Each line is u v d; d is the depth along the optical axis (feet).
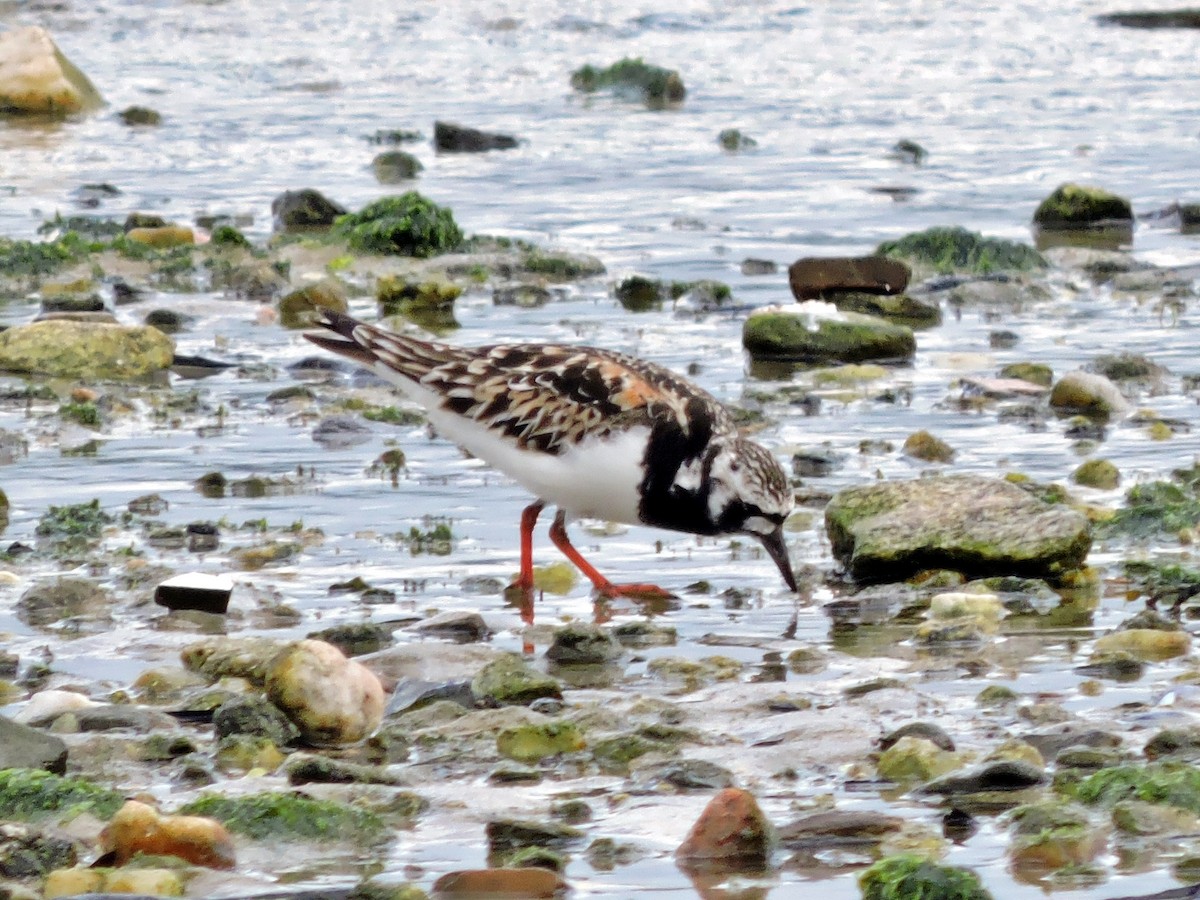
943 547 39.60
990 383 56.90
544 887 24.11
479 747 29.81
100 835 25.36
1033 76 133.28
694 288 71.87
